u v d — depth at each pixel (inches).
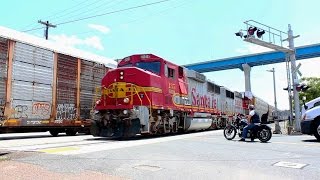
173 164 289.4
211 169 271.1
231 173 256.7
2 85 589.0
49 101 684.1
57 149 376.8
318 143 502.3
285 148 421.7
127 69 610.2
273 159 323.0
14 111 607.2
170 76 701.3
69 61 742.5
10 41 609.6
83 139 586.9
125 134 581.9
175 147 417.7
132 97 591.2
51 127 693.3
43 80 673.0
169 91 685.3
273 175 250.5
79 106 759.7
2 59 592.7
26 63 639.1
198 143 481.4
